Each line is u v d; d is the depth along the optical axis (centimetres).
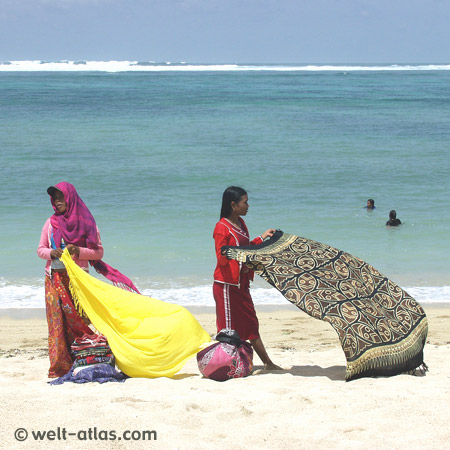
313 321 1869
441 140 6438
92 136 6575
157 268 2436
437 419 789
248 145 6000
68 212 1092
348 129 7450
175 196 3741
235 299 1129
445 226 3094
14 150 5531
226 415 818
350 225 3108
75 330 1105
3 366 1247
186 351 1113
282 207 3469
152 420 786
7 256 2556
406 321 1115
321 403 866
